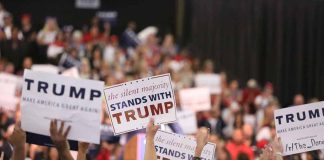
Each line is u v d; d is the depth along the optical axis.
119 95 9.62
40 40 22.92
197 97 17.20
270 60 26.84
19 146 8.28
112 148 15.61
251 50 26.91
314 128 10.07
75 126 8.91
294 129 10.06
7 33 23.64
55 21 25.89
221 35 27.09
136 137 12.83
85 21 28.48
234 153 16.70
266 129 17.69
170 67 23.06
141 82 9.65
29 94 8.88
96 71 21.95
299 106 10.07
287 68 26.83
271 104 22.11
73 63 21.58
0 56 22.27
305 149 10.06
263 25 26.89
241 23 27.00
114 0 28.58
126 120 9.62
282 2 26.81
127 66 22.94
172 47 25.45
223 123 19.45
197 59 25.70
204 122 18.56
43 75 8.89
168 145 10.23
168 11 28.47
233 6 27.09
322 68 26.77
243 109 21.61
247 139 17.77
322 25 26.75
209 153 10.10
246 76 26.92
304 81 26.81
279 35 26.78
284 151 10.05
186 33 27.67
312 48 26.78
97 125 8.93
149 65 23.28
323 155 13.59
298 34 26.75
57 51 22.67
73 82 8.91
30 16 28.12
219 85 22.42
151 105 9.66
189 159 10.20
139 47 24.41
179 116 15.55
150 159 8.61
